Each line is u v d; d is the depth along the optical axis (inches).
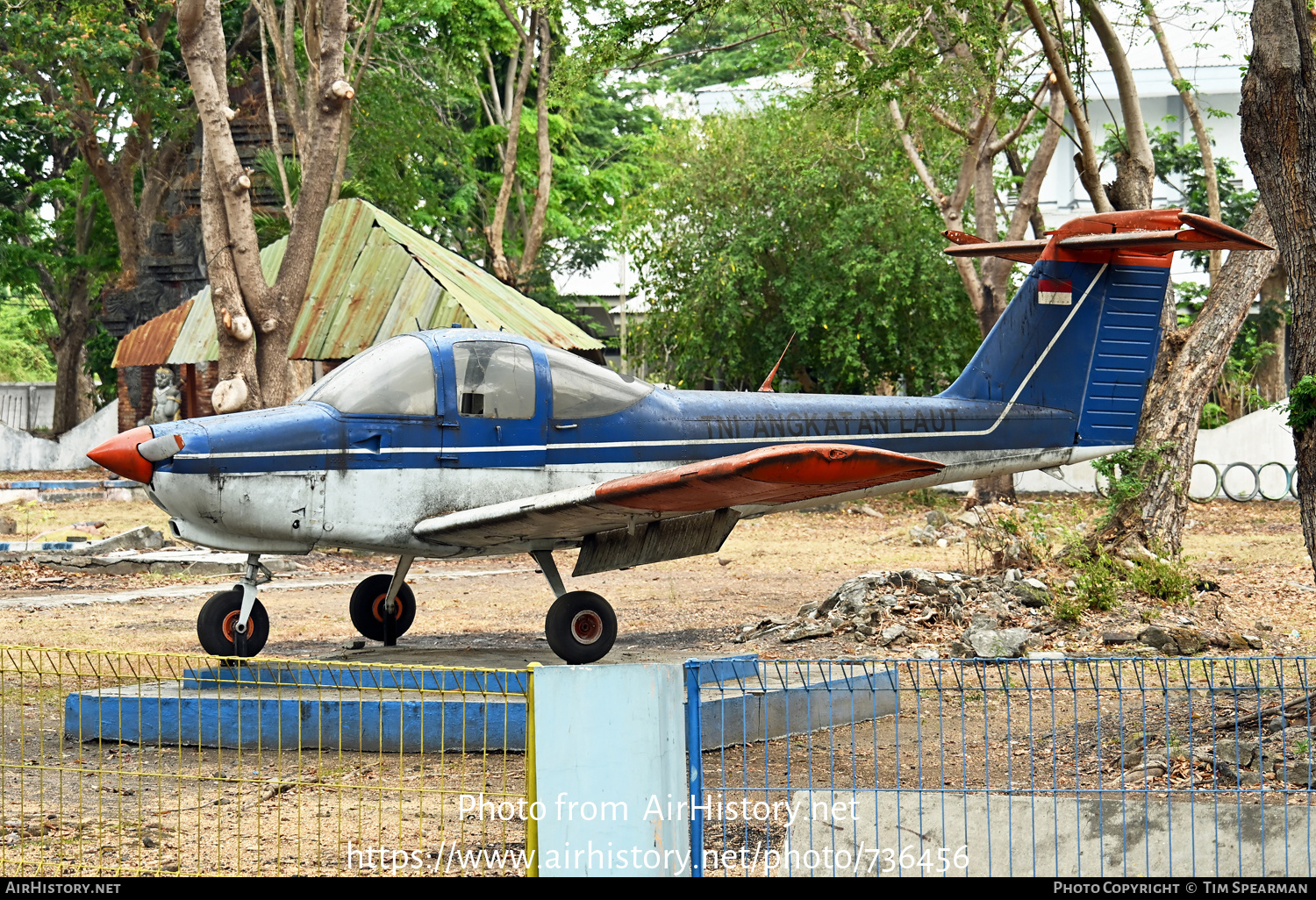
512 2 1754.4
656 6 1120.2
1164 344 880.3
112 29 1808.6
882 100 1202.6
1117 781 386.9
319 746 395.5
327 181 1190.9
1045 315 690.8
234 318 1155.3
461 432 546.0
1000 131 1385.3
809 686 479.5
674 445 589.3
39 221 2527.1
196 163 2053.4
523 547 567.5
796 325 1718.8
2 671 381.4
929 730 479.8
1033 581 716.7
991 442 677.9
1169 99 2361.0
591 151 2669.8
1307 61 425.7
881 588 690.2
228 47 2055.9
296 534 521.7
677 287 1840.6
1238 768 341.7
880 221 1701.5
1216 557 1128.8
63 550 1069.1
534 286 2404.0
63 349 2573.8
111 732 459.8
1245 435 1840.6
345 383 539.8
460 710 446.3
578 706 271.3
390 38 1923.0
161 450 492.7
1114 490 837.8
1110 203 978.1
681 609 836.6
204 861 309.7
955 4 1017.5
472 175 2278.5
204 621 518.3
